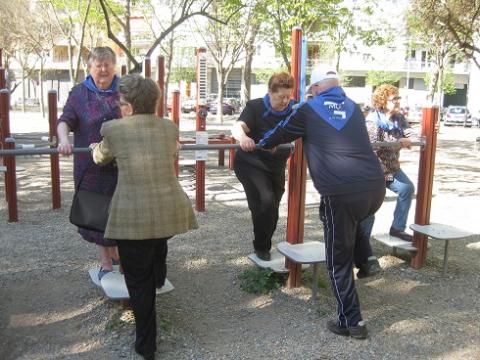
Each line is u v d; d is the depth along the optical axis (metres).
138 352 3.29
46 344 3.46
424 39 24.72
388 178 5.29
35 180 9.59
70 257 5.13
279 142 3.72
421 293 4.50
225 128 26.22
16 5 27.72
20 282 4.47
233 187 9.34
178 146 3.38
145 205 3.08
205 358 3.34
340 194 3.47
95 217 3.65
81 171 3.77
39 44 28.70
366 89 49.72
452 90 43.34
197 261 5.16
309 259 4.00
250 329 3.75
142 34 28.02
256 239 4.54
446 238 4.70
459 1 12.74
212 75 54.81
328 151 3.51
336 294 3.64
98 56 3.79
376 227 6.72
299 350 3.47
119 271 3.98
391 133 5.16
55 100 6.60
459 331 3.81
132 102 3.18
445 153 16.98
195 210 7.42
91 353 3.36
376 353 3.46
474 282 4.78
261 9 12.44
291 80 4.12
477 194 9.48
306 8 12.01
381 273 4.94
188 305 4.12
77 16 23.17
